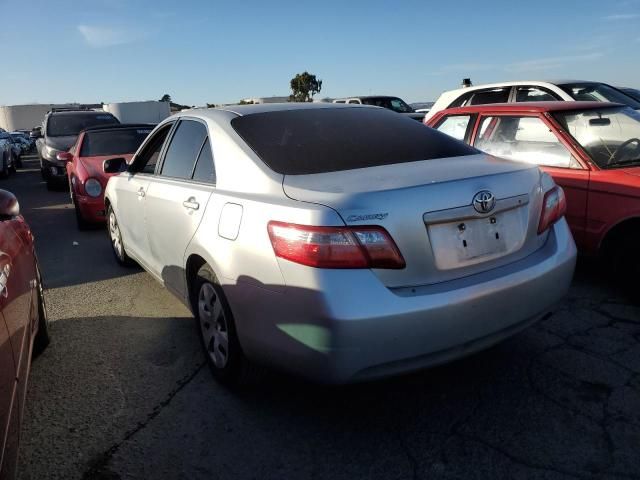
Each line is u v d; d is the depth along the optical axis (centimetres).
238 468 247
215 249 287
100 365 349
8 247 261
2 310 212
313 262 233
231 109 358
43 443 268
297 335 241
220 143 322
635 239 403
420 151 318
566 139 462
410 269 241
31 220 898
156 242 391
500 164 293
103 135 870
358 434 269
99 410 297
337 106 377
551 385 304
